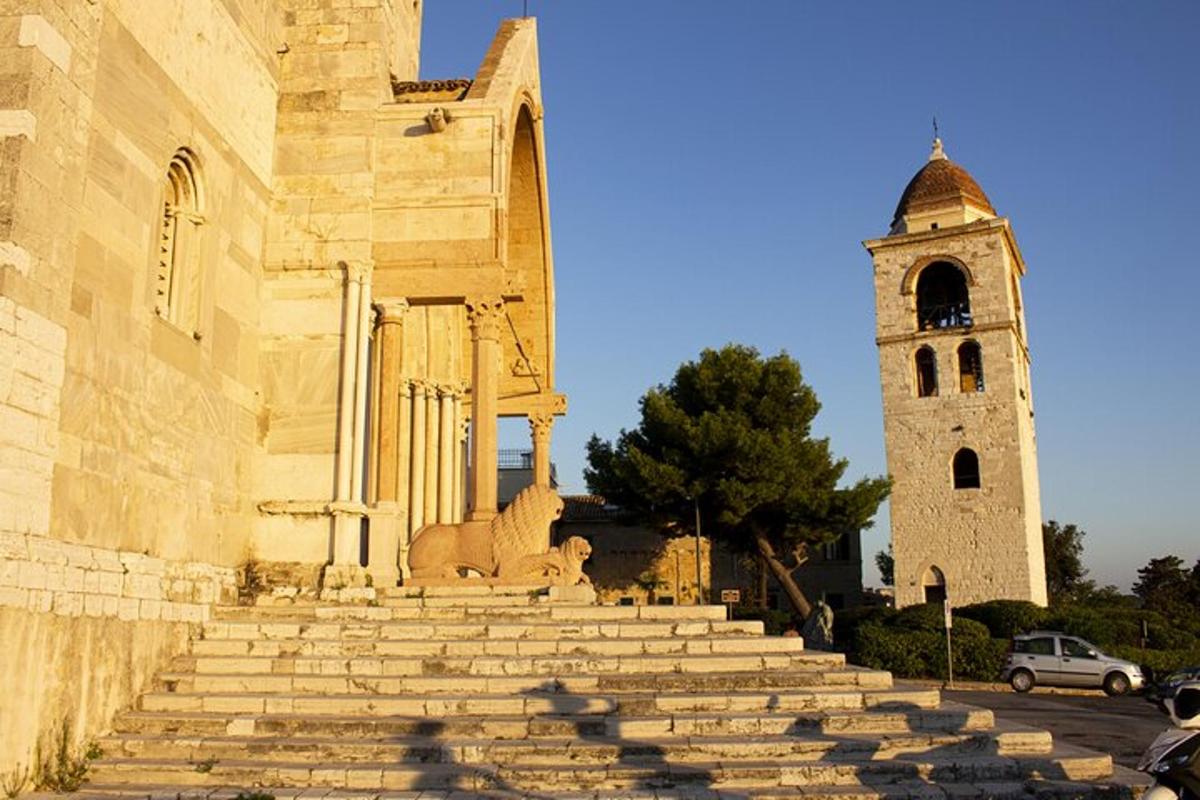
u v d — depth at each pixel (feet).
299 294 58.75
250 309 56.85
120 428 41.42
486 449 59.36
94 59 39.19
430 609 48.42
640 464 138.82
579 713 37.37
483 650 43.19
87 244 39.58
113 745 35.83
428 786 32.40
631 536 183.01
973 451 165.58
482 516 58.29
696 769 32.76
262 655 43.24
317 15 62.64
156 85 45.68
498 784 32.45
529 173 85.97
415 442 87.56
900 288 176.55
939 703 39.40
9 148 34.53
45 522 35.24
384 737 35.81
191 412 48.60
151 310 44.55
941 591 163.43
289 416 57.26
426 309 90.89
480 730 35.99
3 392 33.27
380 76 61.98
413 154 61.67
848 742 34.81
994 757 34.71
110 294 41.01
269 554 55.57
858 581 188.96
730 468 138.31
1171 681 91.56
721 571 190.19
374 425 60.80
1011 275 178.19
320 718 37.01
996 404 164.66
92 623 37.17
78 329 38.63
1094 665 104.58
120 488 41.16
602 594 181.16
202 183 50.93
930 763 33.60
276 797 31.01
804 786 32.45
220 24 53.11
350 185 60.13
